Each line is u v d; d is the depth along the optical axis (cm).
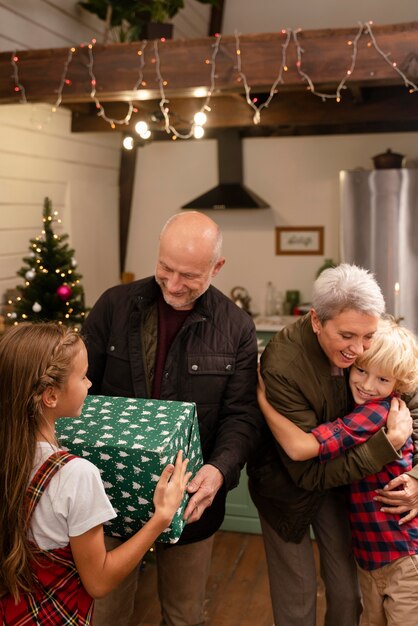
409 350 192
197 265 197
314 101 452
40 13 414
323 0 582
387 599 205
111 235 574
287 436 200
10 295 406
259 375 220
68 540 149
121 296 221
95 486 148
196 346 213
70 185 491
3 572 147
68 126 477
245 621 296
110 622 213
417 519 202
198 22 593
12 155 412
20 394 147
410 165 525
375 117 444
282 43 325
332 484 200
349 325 183
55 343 150
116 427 169
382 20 571
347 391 208
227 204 549
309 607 230
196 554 220
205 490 185
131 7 433
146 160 588
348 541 229
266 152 564
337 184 555
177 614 224
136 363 214
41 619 150
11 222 415
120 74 345
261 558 351
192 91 341
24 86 354
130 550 156
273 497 221
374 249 493
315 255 567
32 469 148
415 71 312
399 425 195
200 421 213
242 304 572
